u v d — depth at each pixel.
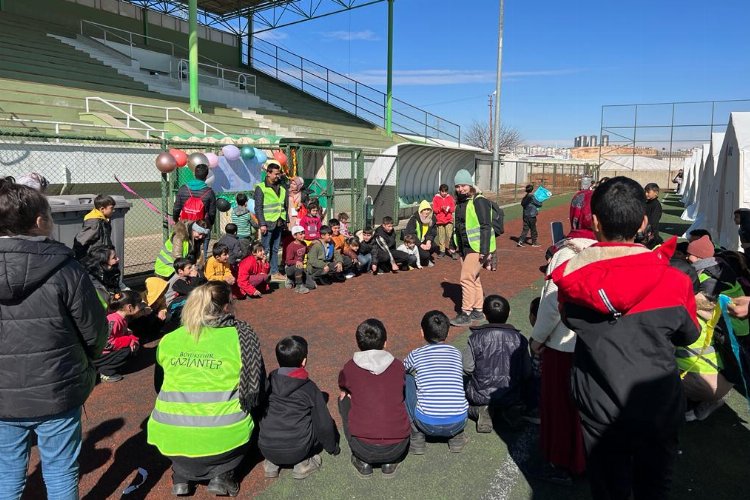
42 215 2.33
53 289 2.23
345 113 28.41
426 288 8.06
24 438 2.34
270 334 5.84
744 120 10.94
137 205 12.21
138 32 24.55
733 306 2.74
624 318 2.08
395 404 3.22
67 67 16.81
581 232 3.01
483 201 5.95
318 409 3.23
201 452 2.90
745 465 3.31
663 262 2.11
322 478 3.24
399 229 14.57
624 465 2.24
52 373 2.27
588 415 2.18
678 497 3.01
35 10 20.91
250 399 2.97
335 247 8.50
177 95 19.16
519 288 8.02
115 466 3.37
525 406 3.87
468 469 3.33
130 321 5.43
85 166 11.00
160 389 3.10
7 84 13.50
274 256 8.87
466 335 5.76
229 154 10.24
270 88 26.98
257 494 3.08
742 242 4.50
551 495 3.06
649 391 2.03
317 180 12.24
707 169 14.42
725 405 4.12
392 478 3.24
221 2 25.48
